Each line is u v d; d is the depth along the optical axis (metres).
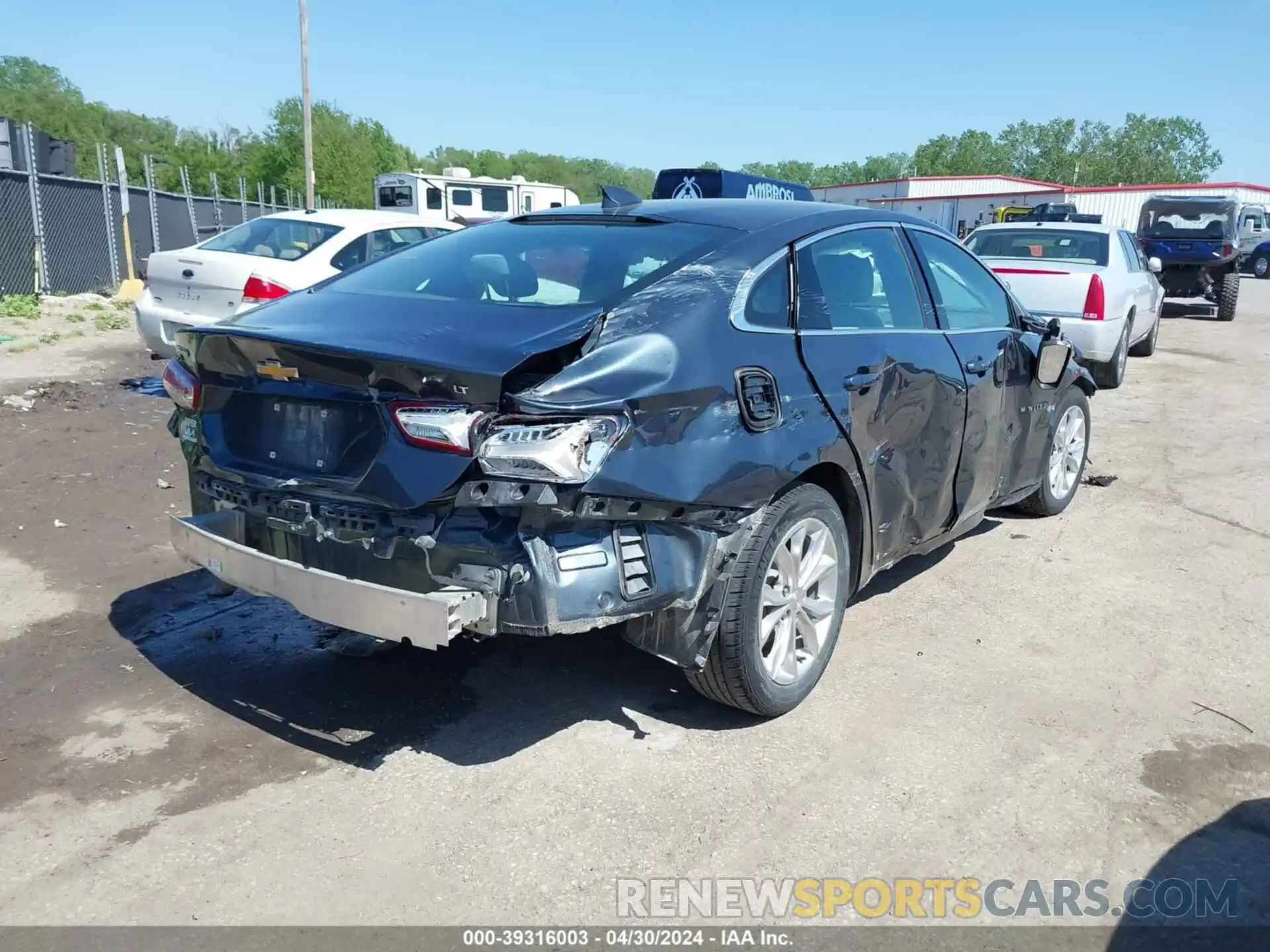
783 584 3.61
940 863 2.94
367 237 8.88
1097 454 7.93
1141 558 5.55
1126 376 11.89
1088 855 2.99
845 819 3.12
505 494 2.82
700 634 3.32
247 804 3.13
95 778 3.25
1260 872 2.93
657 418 3.03
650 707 3.79
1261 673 4.18
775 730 3.63
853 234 4.14
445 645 2.85
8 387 8.97
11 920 2.62
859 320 3.98
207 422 3.58
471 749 3.47
